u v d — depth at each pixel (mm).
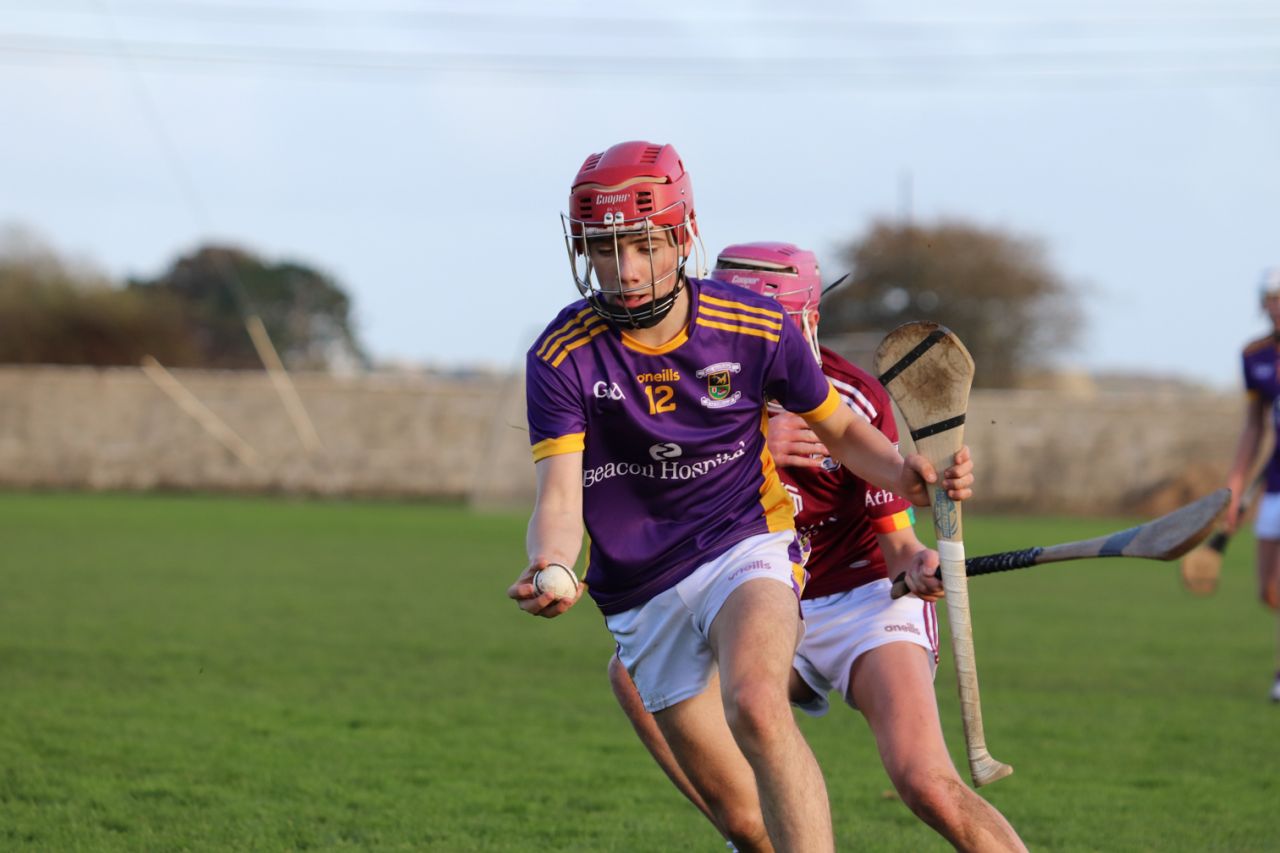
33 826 18969
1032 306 182250
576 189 13562
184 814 19781
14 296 173500
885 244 181375
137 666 32688
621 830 19375
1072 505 112812
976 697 13852
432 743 25000
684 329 13859
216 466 121875
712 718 14516
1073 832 19578
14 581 50531
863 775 23234
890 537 15273
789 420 15562
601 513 14344
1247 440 33375
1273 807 21078
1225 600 54031
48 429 121750
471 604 47062
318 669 33031
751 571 13867
